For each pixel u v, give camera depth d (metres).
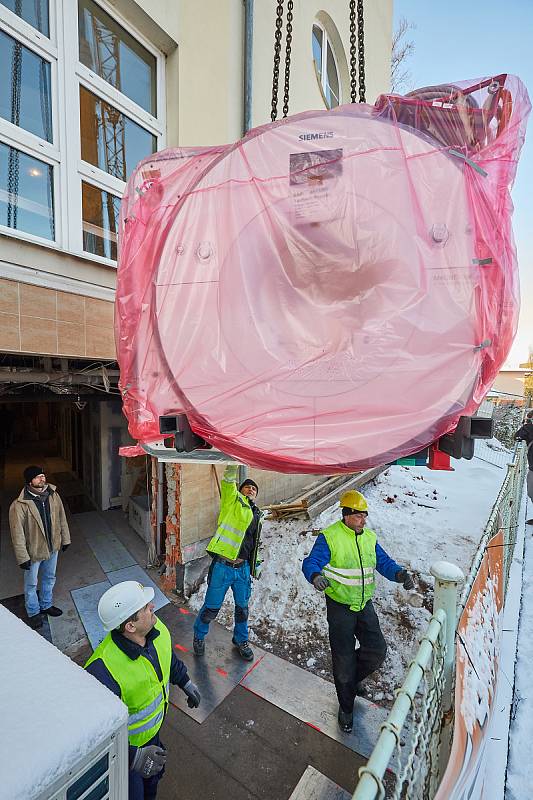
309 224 1.46
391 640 3.46
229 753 2.59
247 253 1.52
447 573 1.63
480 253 1.35
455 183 1.36
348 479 6.26
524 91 1.42
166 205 1.74
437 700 1.51
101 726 0.80
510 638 3.35
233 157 1.58
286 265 1.48
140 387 1.66
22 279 2.78
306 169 1.48
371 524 5.18
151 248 1.73
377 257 1.39
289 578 4.27
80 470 8.89
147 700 1.77
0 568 4.88
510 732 2.67
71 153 3.13
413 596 3.79
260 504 5.61
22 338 2.78
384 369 1.35
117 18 3.40
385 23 8.33
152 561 4.96
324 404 1.38
